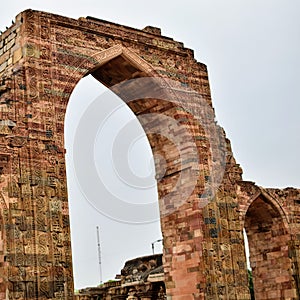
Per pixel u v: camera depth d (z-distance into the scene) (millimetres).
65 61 32500
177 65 37250
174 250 36031
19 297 27641
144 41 36094
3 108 29844
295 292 44375
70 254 29750
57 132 31031
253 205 45062
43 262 28688
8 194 28766
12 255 27984
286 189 46250
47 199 29672
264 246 46406
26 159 29703
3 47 32969
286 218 45469
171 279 35875
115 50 34562
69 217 30312
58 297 28641
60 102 31609
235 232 36156
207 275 34031
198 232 34781
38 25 31969
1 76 32625
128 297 46156
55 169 30391
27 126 30188
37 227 28984
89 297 50531
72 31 33219
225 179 37000
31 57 31234
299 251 45250
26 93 30656
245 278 35500
